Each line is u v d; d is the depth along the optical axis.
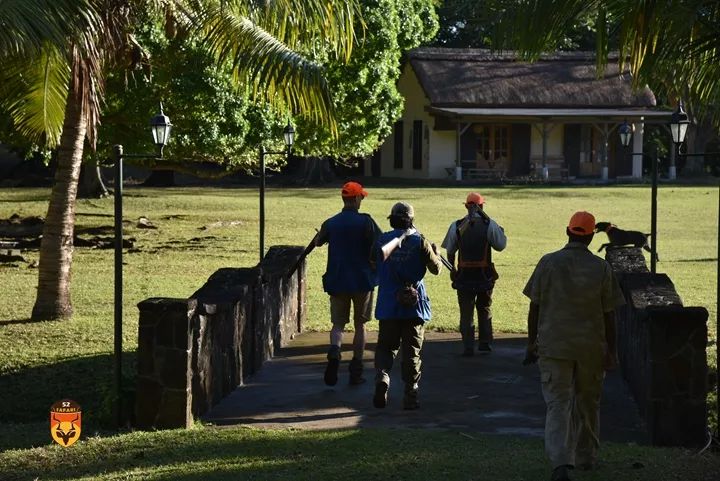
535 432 12.88
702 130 80.81
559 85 78.69
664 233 42.19
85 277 27.89
